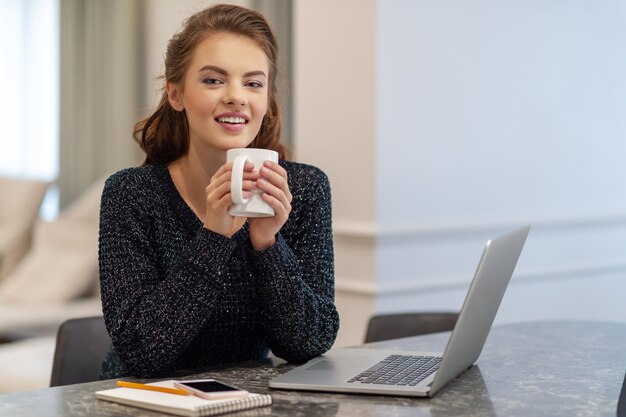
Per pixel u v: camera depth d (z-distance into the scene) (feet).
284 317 6.04
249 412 4.75
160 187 6.37
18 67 23.85
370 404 4.92
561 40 14.89
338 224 13.17
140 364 5.68
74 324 7.32
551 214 14.87
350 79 12.97
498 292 5.71
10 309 16.47
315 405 4.89
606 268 15.84
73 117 22.39
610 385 5.46
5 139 24.14
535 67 14.52
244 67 6.08
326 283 6.55
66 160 22.61
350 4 12.93
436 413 4.74
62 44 22.54
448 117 13.42
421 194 13.15
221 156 6.35
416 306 13.33
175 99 6.45
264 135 7.13
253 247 6.09
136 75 20.93
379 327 8.34
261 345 6.60
